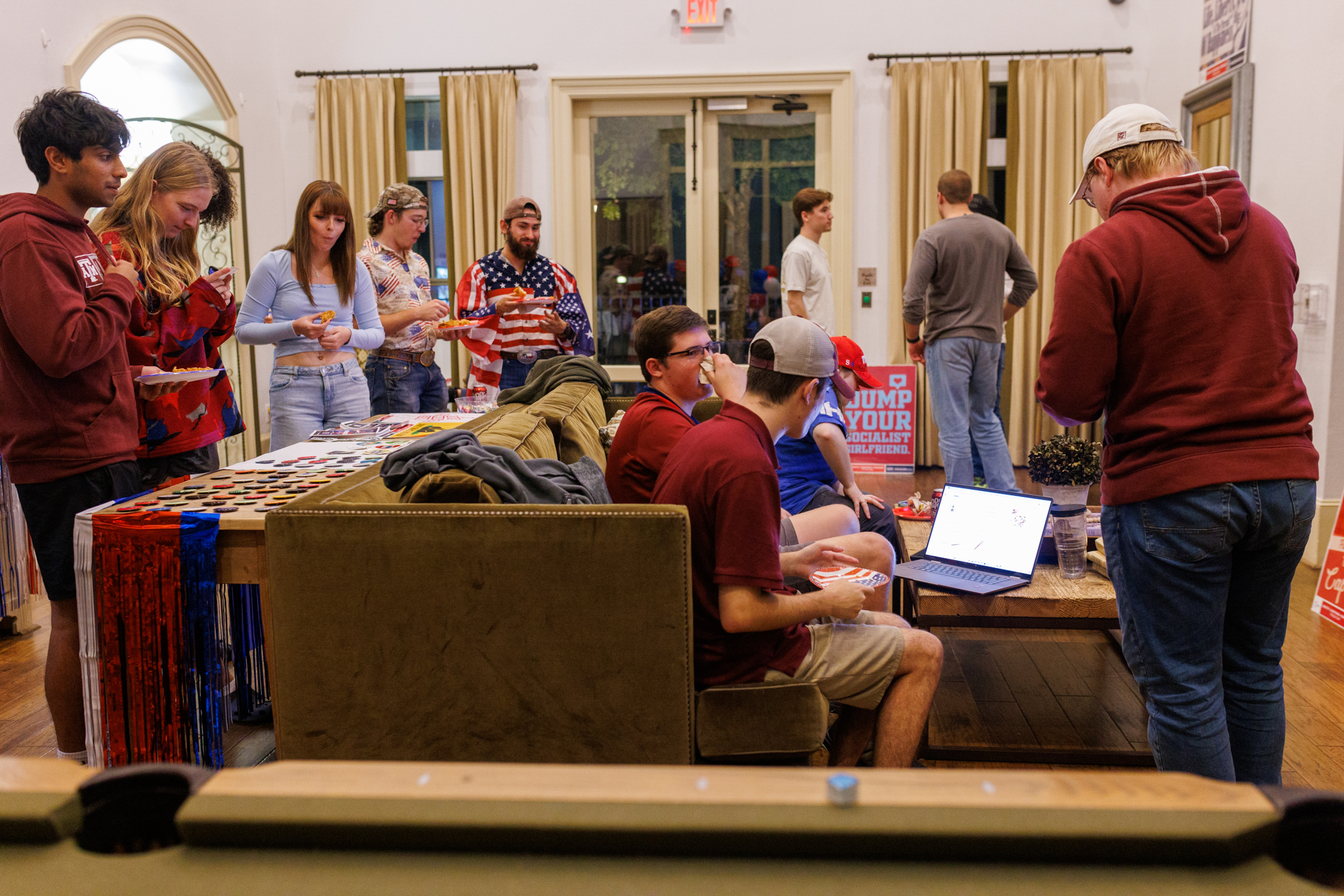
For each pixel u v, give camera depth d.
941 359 4.19
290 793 0.68
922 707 1.86
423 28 6.55
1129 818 0.64
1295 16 4.33
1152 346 1.67
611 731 1.60
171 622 1.83
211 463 2.66
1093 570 2.46
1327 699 2.73
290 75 6.62
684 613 1.58
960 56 6.34
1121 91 6.34
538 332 4.32
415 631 1.60
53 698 2.14
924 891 0.61
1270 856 0.67
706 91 6.52
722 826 0.64
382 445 2.73
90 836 0.72
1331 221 4.04
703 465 1.67
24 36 4.18
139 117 5.82
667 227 6.73
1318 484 4.12
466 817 0.65
